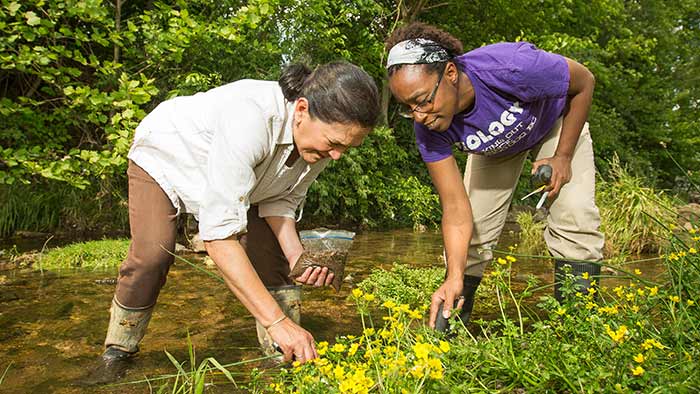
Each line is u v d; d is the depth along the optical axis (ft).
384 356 6.53
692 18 78.18
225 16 26.48
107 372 8.35
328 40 29.78
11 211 22.88
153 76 25.77
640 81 68.69
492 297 13.01
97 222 24.72
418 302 13.07
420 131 8.62
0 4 19.22
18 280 14.70
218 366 6.79
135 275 8.34
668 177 69.46
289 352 6.50
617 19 59.88
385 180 34.30
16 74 25.81
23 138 23.02
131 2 27.30
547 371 5.91
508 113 8.11
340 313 11.84
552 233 9.67
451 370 6.03
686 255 8.42
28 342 9.71
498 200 9.78
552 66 7.95
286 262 9.02
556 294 9.57
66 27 20.84
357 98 6.48
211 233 6.64
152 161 7.94
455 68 7.51
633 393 5.36
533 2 42.27
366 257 20.20
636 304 7.67
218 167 6.81
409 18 37.09
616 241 22.30
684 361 5.78
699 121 70.59
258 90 7.31
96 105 20.13
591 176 9.36
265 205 8.66
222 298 12.94
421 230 31.94
